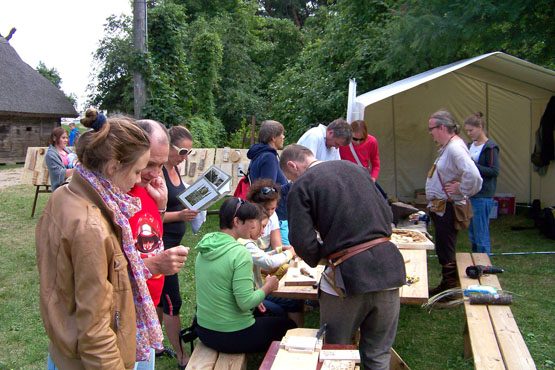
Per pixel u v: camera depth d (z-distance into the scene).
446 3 6.61
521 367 2.43
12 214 8.62
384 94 5.39
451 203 4.10
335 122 4.50
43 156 8.41
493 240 6.57
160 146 2.05
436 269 5.53
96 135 1.44
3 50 20.69
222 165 8.23
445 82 8.15
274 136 4.21
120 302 1.48
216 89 21.48
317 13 25.12
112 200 1.52
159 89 10.31
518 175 8.25
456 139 4.07
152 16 11.34
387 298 2.21
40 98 20.38
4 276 5.24
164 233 3.16
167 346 3.64
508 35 6.48
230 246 2.71
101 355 1.37
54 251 1.40
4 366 3.35
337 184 2.22
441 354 3.50
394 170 8.68
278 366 2.00
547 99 7.66
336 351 2.10
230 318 2.70
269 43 27.47
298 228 2.19
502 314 3.09
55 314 1.40
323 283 2.31
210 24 24.83
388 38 8.35
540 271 5.18
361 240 2.16
